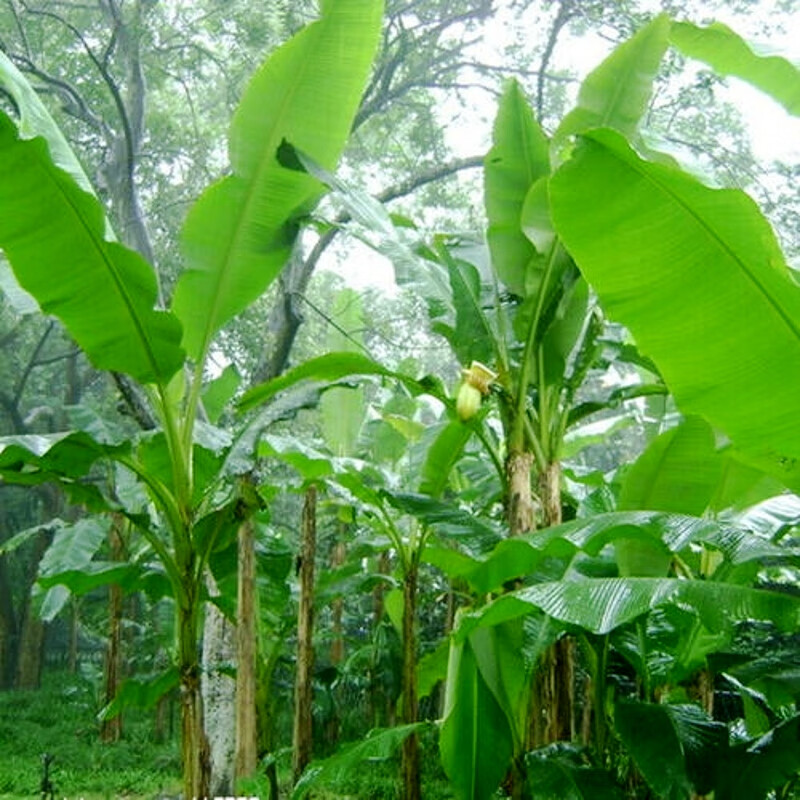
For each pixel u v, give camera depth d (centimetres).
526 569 448
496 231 602
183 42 1819
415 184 1534
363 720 1445
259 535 912
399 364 1107
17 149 454
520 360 593
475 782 495
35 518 2628
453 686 501
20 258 493
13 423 2298
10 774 1212
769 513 530
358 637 1548
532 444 578
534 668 560
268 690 994
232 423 1423
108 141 1440
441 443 733
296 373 624
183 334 595
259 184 596
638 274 331
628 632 527
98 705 1664
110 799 1102
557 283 575
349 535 1262
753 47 565
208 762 580
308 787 517
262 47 1498
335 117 591
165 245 1933
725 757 448
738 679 475
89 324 530
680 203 316
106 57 1419
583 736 852
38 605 1294
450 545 1002
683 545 394
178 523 590
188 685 582
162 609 1199
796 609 375
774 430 353
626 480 551
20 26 1528
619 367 897
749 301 329
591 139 314
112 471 1194
